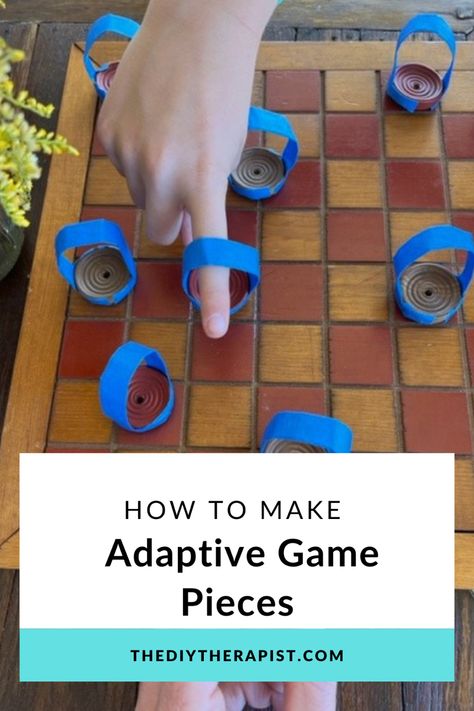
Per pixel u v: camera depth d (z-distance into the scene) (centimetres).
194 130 63
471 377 71
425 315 72
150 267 77
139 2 104
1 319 86
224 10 65
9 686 76
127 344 64
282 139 83
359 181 80
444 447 69
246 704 76
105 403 64
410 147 82
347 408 70
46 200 80
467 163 81
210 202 62
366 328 73
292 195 80
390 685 76
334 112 84
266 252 77
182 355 73
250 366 72
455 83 85
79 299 75
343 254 77
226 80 64
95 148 83
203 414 70
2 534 67
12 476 69
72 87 87
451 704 75
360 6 101
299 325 74
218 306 61
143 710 62
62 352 73
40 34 102
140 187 67
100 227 67
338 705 75
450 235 65
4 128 47
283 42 88
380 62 87
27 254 88
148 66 65
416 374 71
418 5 101
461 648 76
